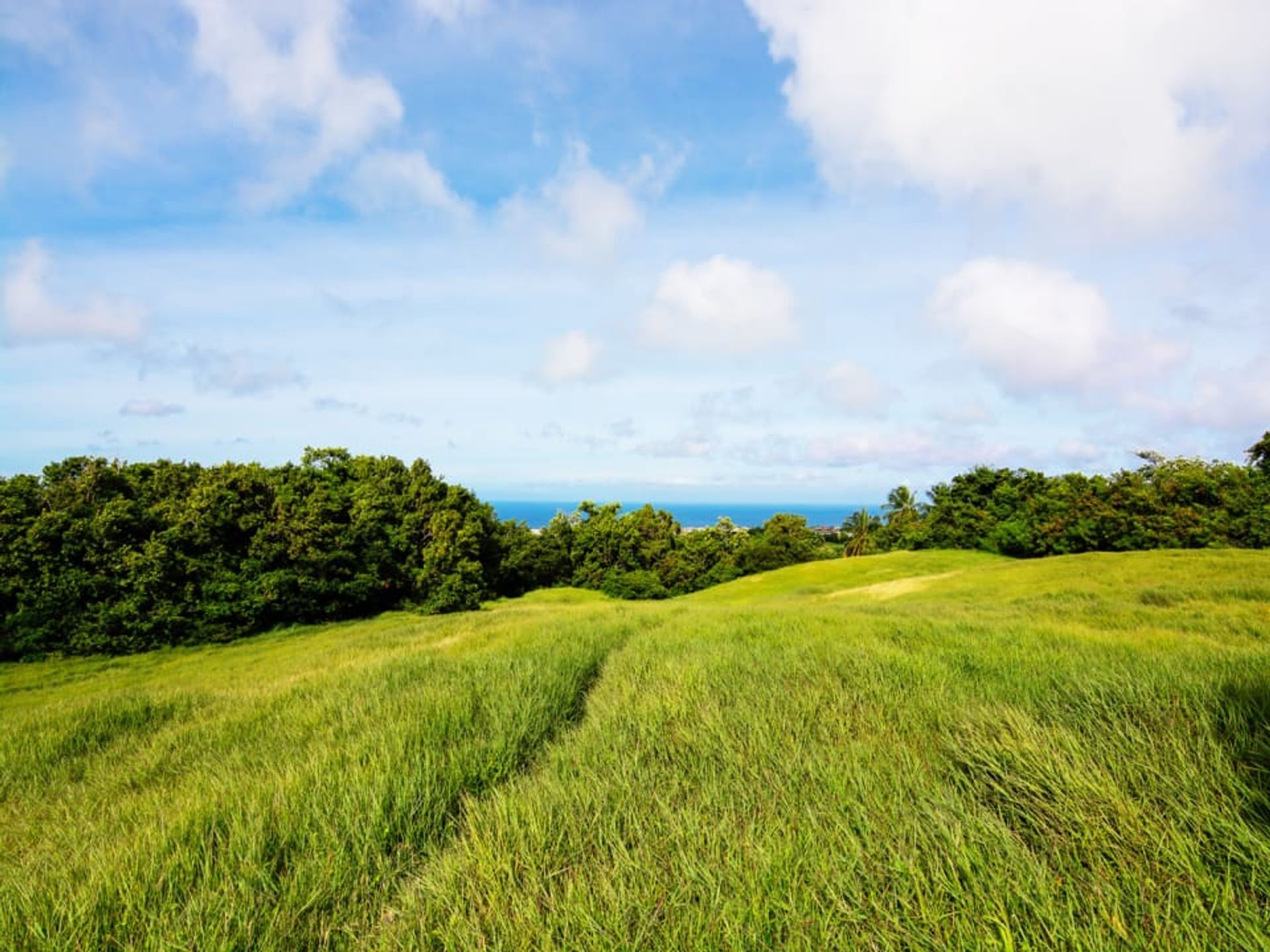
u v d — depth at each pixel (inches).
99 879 106.0
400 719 194.2
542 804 117.5
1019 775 113.4
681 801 119.4
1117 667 195.0
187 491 1242.6
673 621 461.7
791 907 80.2
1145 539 1572.3
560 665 264.8
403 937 85.2
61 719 302.4
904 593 992.9
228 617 1143.0
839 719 161.8
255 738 219.9
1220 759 108.0
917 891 80.6
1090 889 80.6
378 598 1555.1
